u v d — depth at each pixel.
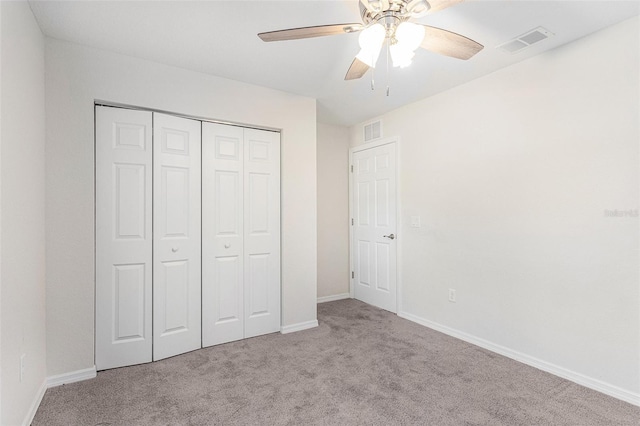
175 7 1.79
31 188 1.80
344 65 2.52
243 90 2.85
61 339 2.10
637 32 1.89
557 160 2.24
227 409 1.85
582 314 2.12
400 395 1.98
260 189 3.02
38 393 1.88
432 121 3.18
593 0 1.73
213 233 2.77
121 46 2.22
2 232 1.40
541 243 2.33
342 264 4.41
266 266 3.04
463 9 1.81
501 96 2.58
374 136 3.96
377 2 1.38
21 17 1.65
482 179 2.73
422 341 2.85
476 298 2.78
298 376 2.22
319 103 3.42
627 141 1.93
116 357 2.34
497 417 1.77
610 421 1.74
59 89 2.12
